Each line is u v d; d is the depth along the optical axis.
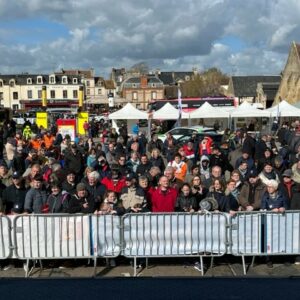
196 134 22.28
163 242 7.10
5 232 6.98
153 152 12.15
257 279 4.25
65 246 7.05
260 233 7.09
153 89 105.19
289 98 51.56
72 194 7.90
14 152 14.11
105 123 39.69
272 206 7.37
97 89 110.62
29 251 7.03
